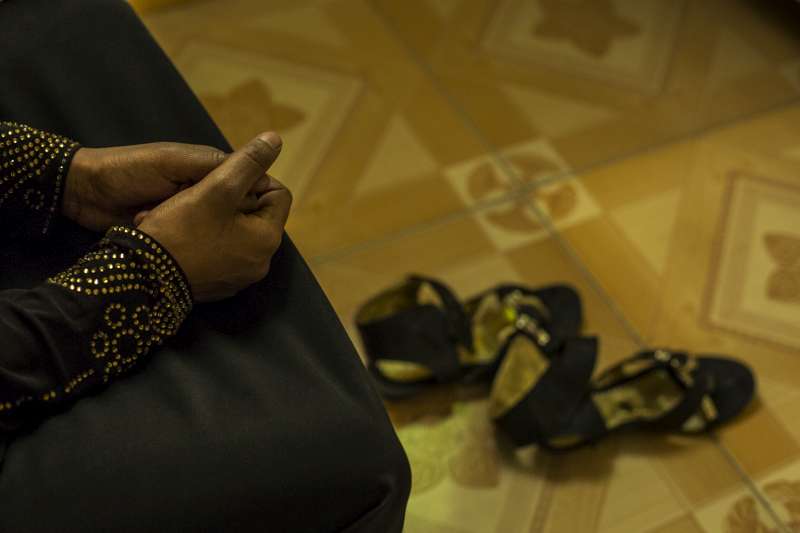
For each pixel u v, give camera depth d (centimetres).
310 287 69
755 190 135
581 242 129
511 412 102
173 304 62
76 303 58
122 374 61
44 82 78
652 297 122
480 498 103
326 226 130
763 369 115
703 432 108
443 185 136
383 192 134
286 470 58
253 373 62
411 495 103
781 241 128
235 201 63
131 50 81
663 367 108
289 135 141
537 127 144
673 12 161
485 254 127
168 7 159
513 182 136
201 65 150
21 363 56
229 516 56
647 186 136
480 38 157
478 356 111
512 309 113
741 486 104
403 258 126
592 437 103
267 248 66
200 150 67
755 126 144
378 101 147
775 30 158
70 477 55
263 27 157
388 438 62
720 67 153
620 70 153
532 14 160
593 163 139
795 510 102
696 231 130
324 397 61
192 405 59
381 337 108
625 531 101
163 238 61
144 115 77
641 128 144
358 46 155
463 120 145
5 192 68
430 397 111
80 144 73
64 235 71
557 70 152
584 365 104
